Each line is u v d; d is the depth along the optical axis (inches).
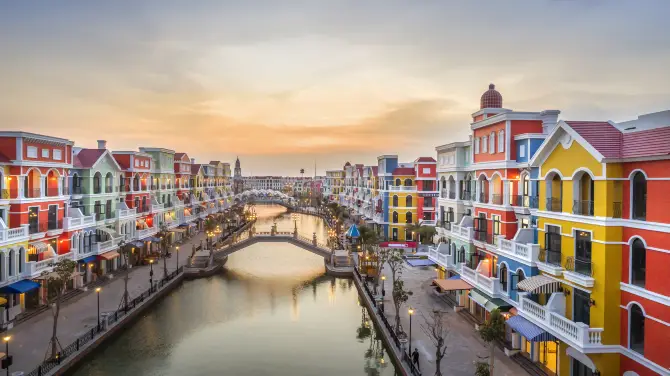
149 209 2564.0
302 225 4842.5
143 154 2514.8
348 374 1240.2
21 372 1041.5
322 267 2684.5
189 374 1227.9
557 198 1024.2
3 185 1451.8
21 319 1449.3
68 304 1644.9
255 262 2834.6
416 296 1813.5
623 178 834.2
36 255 1528.1
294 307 1867.6
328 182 6348.4
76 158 1995.6
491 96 1599.4
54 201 1662.2
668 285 741.9
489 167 1375.5
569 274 913.5
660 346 753.0
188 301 1930.4
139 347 1409.9
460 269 1525.6
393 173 3068.4
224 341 1477.6
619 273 839.7
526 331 993.5
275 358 1347.2
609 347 835.4
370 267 2209.6
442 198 1840.6
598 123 934.4
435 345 1177.4
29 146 1525.6
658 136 786.2
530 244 1077.8
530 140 1210.6
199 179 3892.7
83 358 1259.8
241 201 7086.6
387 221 3019.2
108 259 2012.8
